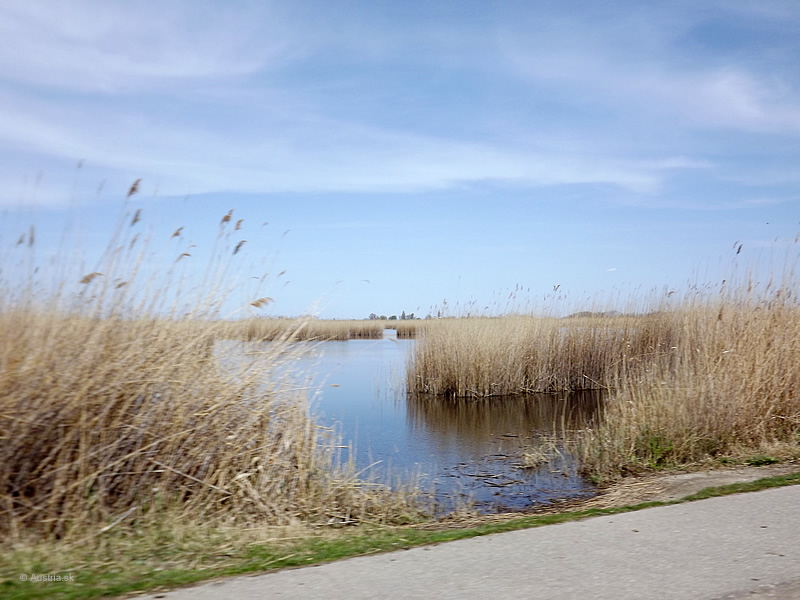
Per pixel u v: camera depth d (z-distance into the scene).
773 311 8.98
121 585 3.31
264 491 5.56
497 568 3.44
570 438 10.13
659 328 16.36
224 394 5.78
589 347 16.77
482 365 15.32
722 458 7.07
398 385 16.77
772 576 3.27
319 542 4.25
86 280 5.37
